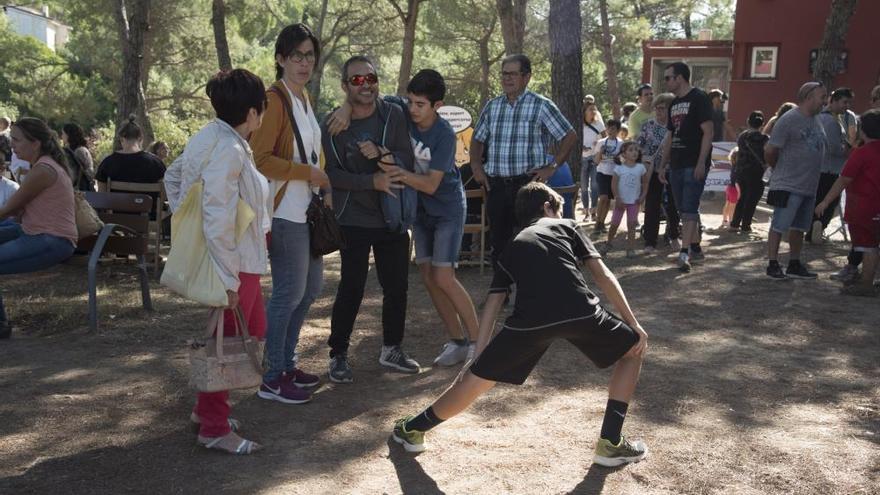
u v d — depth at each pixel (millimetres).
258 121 4156
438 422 4176
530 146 6801
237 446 4254
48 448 4305
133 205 7137
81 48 27578
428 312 7273
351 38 32500
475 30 28484
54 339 6332
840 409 4965
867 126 7797
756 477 4027
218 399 4234
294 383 5125
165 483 3918
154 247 9289
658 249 10531
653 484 3953
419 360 5938
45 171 6250
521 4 17625
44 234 6285
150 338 6363
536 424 4695
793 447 4383
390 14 30453
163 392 5160
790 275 8680
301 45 4766
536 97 6793
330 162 5246
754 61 26266
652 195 10352
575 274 3916
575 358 5902
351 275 5324
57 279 8547
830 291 8102
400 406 4973
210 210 3904
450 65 32094
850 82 25000
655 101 10281
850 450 4352
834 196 8000
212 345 4055
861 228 7883
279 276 4906
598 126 13789
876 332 6664
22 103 29766
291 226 4816
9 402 4953
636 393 5203
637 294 7957
